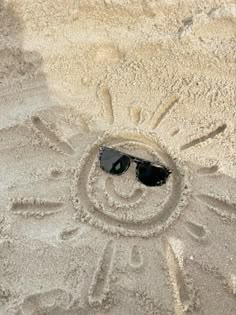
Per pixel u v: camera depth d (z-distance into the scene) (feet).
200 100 2.12
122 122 2.10
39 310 1.74
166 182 1.96
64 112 2.12
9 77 2.19
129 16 2.26
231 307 1.75
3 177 1.99
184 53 2.17
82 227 1.89
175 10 2.25
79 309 1.74
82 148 2.04
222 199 1.92
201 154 2.02
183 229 1.88
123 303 1.75
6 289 1.77
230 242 1.85
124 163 1.98
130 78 2.18
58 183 1.98
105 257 1.83
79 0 2.28
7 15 2.31
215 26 2.19
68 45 2.23
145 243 1.86
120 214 1.90
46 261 1.82
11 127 2.07
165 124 2.09
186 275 1.79
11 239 1.86
